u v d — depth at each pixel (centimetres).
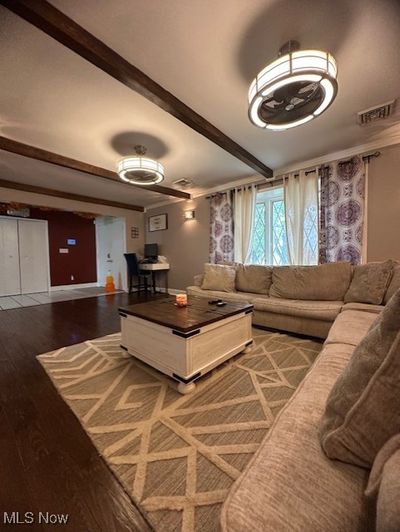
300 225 346
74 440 125
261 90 152
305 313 251
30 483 102
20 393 168
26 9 121
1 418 142
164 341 177
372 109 222
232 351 203
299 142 288
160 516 88
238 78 181
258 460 61
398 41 150
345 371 70
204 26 141
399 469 44
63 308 426
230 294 329
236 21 138
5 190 415
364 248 299
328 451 60
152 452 116
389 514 38
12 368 203
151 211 612
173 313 200
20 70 167
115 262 660
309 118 187
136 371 195
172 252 568
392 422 54
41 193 452
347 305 235
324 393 87
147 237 628
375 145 288
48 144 279
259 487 53
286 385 171
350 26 141
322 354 130
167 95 192
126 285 624
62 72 170
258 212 418
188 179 422
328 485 53
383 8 131
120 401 156
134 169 265
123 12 131
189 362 164
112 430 130
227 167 362
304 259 346
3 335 286
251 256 421
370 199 295
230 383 174
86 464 110
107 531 85
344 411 62
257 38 149
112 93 193
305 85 161
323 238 328
